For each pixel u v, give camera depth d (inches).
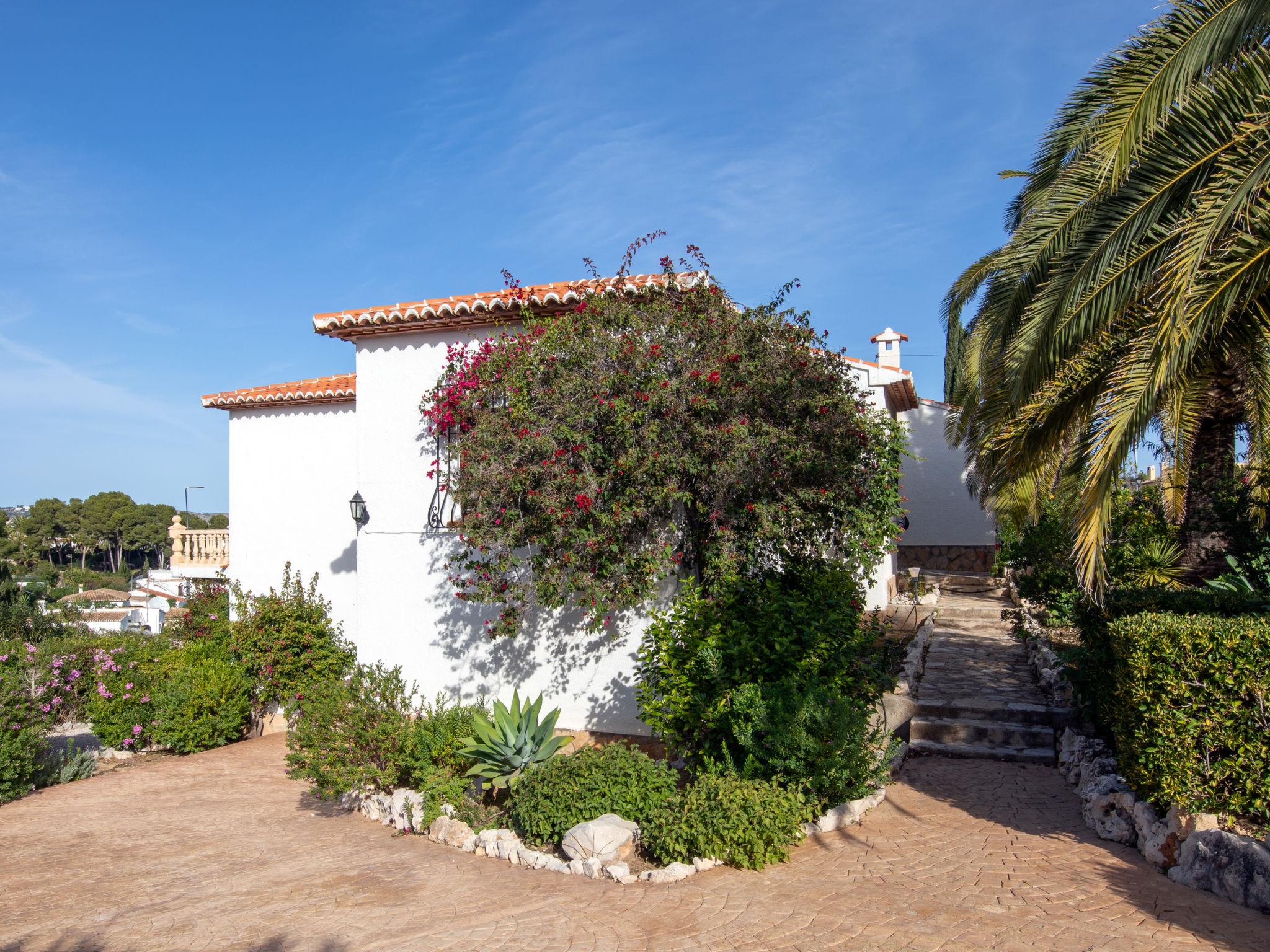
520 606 418.6
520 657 431.8
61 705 533.6
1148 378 237.3
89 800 440.8
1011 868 237.8
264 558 623.5
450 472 426.0
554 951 206.2
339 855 315.0
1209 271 237.0
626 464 347.3
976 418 465.7
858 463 396.5
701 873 254.8
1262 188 229.6
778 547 376.8
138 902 274.1
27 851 350.3
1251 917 198.2
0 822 402.3
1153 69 267.1
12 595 846.5
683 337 372.5
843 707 294.7
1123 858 241.0
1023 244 320.2
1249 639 223.5
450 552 451.5
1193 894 212.5
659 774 301.7
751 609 346.9
